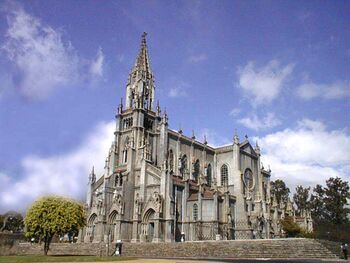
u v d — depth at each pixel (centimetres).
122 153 11231
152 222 9512
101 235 9975
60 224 6881
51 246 8562
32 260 4888
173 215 9331
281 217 12756
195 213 9825
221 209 10050
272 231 11256
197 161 11950
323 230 11462
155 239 9006
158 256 6669
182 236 9038
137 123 11119
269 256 5578
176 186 9900
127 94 12181
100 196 10794
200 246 6494
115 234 9606
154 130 11600
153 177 10025
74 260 4866
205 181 11544
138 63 12525
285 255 5472
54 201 7019
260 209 11344
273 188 17088
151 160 10812
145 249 7106
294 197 17100
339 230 11106
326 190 14938
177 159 11231
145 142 10850
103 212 10238
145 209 9631
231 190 11600
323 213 14950
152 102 12275
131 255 7112
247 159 12569
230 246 6147
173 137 11381
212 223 9538
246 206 11188
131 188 10262
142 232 9562
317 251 5262
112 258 5188
